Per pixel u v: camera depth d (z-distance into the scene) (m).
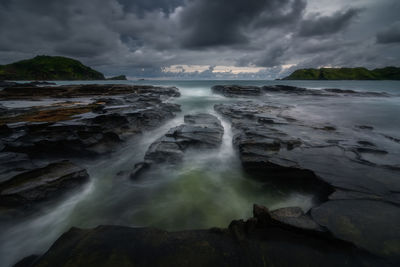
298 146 9.06
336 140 9.93
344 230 3.80
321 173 6.50
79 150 9.40
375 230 3.81
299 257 3.37
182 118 18.95
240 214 5.95
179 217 5.88
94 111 15.57
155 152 8.78
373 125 14.09
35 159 8.84
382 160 7.63
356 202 4.82
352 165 7.09
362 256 3.30
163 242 3.80
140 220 5.77
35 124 10.41
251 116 15.47
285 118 14.82
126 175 8.10
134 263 3.34
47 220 5.74
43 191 5.86
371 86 74.12
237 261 3.33
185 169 8.84
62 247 3.73
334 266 3.19
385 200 4.89
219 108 20.39
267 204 6.38
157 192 7.21
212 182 7.79
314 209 4.49
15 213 5.23
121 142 11.05
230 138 12.49
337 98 33.94
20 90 32.03
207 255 3.45
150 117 15.08
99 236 3.99
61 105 20.25
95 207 6.39
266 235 3.87
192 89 56.56
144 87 41.53
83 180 7.20
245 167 7.91
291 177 7.14
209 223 5.59
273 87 44.84
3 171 6.15
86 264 3.32
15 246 4.92
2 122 11.74
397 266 3.09
